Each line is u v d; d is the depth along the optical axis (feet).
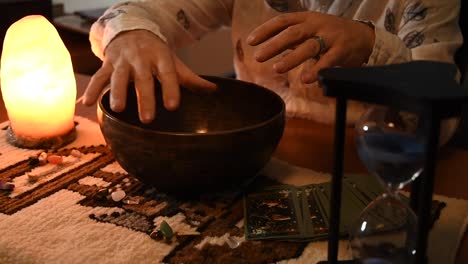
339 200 1.56
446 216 2.07
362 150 1.50
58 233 1.93
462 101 1.26
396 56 2.19
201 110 2.56
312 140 2.77
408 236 1.57
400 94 1.29
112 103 2.05
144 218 2.04
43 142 2.60
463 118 3.48
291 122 3.03
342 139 1.49
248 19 3.21
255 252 1.85
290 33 1.99
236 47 3.32
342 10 2.92
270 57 1.99
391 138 1.43
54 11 7.29
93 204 2.13
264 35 2.03
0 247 1.86
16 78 2.49
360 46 2.08
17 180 2.30
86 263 1.77
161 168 1.98
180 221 2.02
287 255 1.83
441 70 1.41
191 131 2.56
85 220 2.01
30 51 2.48
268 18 3.14
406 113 1.44
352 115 2.80
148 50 2.24
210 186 2.07
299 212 2.05
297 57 1.95
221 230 1.97
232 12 3.30
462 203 2.15
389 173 1.48
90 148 2.62
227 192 2.23
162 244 1.89
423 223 1.40
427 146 1.33
